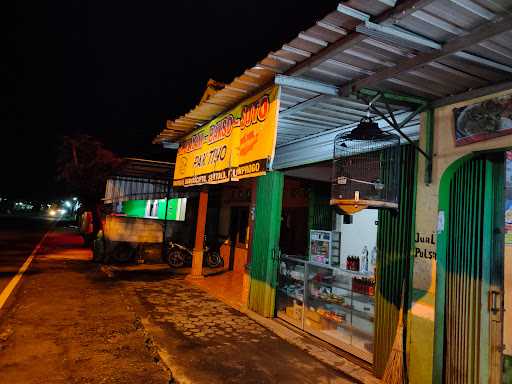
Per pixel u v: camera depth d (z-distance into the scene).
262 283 7.21
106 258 12.91
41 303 7.17
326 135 5.89
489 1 2.40
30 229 30.34
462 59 3.07
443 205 4.00
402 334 4.21
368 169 5.05
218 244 13.67
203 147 6.46
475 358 3.70
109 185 13.81
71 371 4.32
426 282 4.03
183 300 8.08
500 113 3.45
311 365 4.94
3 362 4.45
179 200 15.92
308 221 8.56
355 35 2.91
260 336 6.01
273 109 4.15
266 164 4.18
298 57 3.46
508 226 3.69
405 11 2.50
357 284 5.69
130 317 6.57
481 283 3.70
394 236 4.61
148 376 4.34
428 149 4.09
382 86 3.77
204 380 4.31
